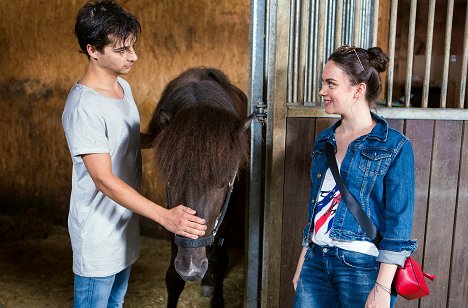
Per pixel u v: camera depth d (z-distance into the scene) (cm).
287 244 227
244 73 399
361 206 158
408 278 152
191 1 398
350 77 157
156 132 246
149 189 426
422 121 218
